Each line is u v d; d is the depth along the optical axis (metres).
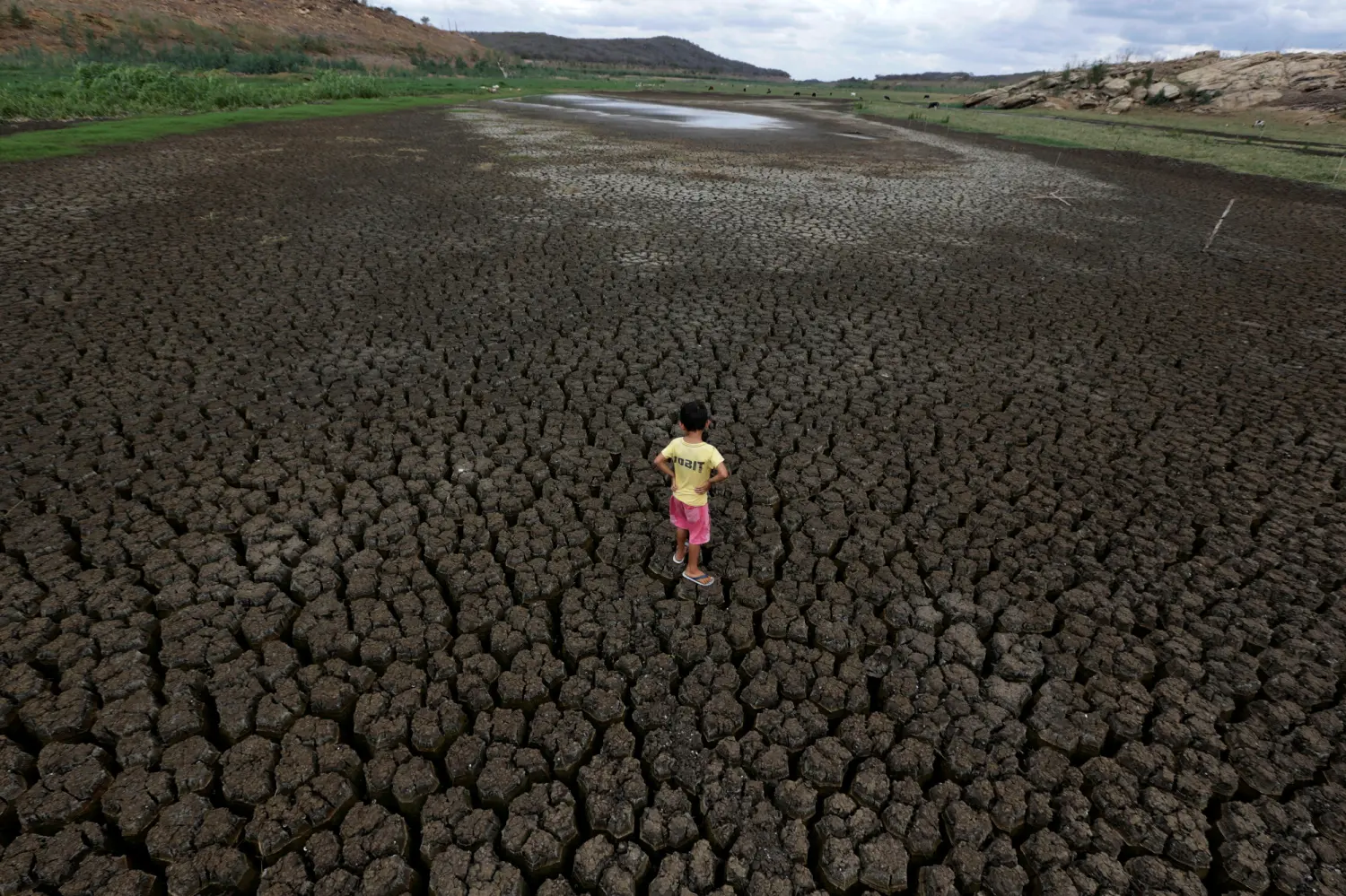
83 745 3.61
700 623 4.67
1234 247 15.49
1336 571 5.25
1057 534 5.63
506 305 10.20
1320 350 9.50
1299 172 27.11
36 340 8.17
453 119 37.97
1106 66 65.19
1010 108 65.00
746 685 4.28
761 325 9.87
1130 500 6.04
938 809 3.57
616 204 17.64
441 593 4.94
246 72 66.62
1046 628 4.70
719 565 5.21
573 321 9.70
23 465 5.83
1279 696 4.22
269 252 12.20
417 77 87.38
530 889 3.23
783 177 23.00
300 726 3.81
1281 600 4.96
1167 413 7.64
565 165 23.41
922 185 22.33
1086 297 11.56
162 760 3.60
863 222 16.64
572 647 4.40
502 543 5.32
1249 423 7.44
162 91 34.94
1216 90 54.88
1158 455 6.78
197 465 5.97
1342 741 3.93
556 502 5.82
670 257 13.09
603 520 5.62
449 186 19.00
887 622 4.77
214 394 7.18
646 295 10.91
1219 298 11.70
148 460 6.04
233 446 6.31
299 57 76.75
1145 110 57.47
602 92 77.81
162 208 14.92
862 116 55.66
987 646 4.59
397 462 6.36
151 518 5.29
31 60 51.28
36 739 3.71
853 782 3.66
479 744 3.77
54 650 4.15
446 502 5.76
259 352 8.20
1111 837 3.41
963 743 3.88
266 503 5.58
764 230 15.52
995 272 12.85
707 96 83.12
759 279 11.94
